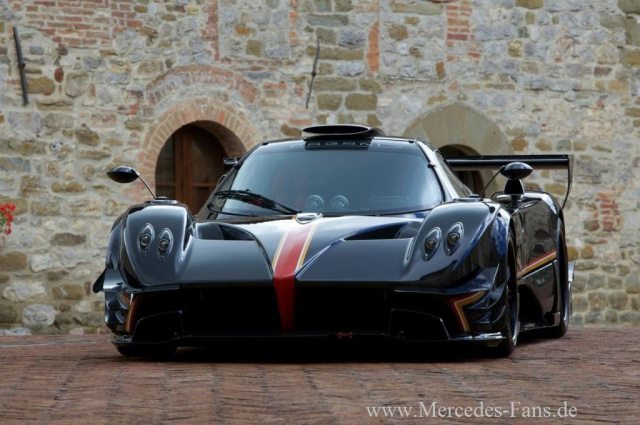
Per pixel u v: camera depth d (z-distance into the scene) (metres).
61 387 7.46
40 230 19.78
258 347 10.60
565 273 13.03
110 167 20.36
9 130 19.64
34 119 19.83
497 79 23.83
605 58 24.64
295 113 22.12
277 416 6.15
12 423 6.07
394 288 8.62
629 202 24.72
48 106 19.92
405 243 9.05
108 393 7.08
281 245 9.02
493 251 9.02
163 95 20.88
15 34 19.70
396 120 22.97
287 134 22.06
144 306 8.97
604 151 24.56
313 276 8.63
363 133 11.20
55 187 19.92
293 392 7.00
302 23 22.25
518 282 10.28
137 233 9.27
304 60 22.23
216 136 21.95
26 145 19.73
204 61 21.30
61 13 20.06
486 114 23.72
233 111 21.55
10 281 19.53
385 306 8.71
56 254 19.88
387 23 22.92
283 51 22.05
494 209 9.34
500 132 23.80
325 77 22.41
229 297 8.78
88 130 20.20
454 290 8.71
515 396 6.93
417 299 8.69
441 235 8.98
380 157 10.74
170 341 8.87
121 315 9.05
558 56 24.28
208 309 8.85
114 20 20.47
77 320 19.97
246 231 9.37
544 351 10.29
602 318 24.39
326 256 8.84
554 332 12.77
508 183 11.54
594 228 24.41
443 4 23.42
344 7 22.59
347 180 10.44
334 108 22.47
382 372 8.06
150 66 20.75
